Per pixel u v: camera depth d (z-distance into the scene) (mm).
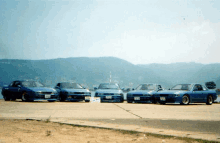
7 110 8562
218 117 7184
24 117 6555
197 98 12953
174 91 12547
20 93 13500
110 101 14609
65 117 6816
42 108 9492
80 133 4543
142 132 4645
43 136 4188
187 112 8562
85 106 10922
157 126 5480
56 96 13539
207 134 4559
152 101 13797
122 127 5266
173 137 4238
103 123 5812
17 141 3760
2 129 4680
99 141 3932
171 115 7602
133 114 7836
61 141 3867
